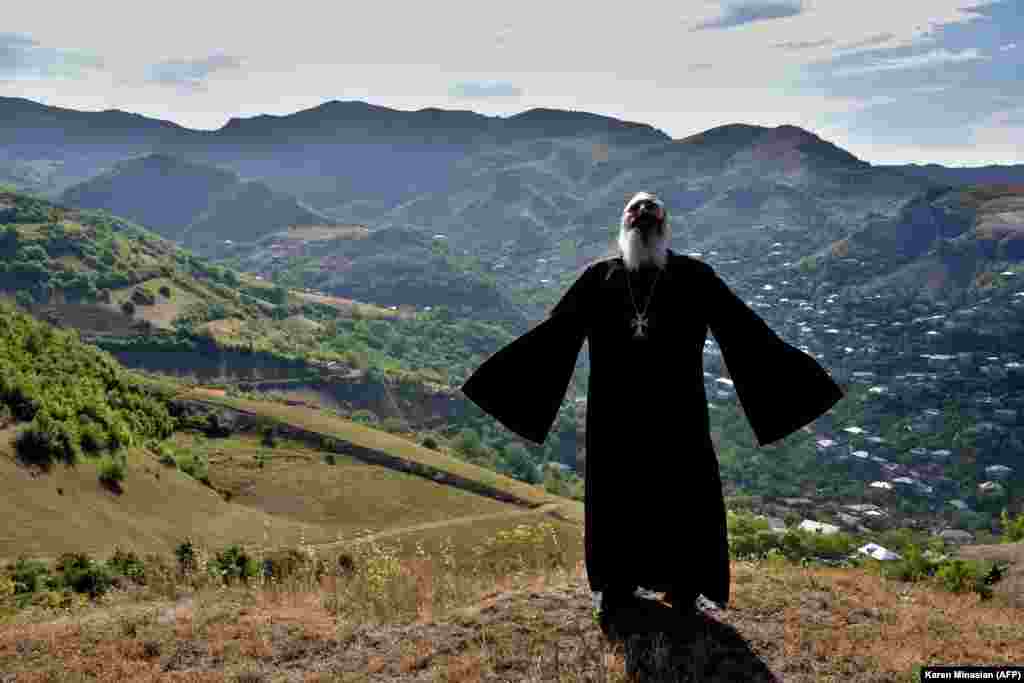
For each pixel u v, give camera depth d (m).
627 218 5.96
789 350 5.83
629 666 5.59
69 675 6.23
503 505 104.75
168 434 114.94
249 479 101.94
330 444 120.12
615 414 6.03
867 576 8.53
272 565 9.44
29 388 79.94
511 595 7.07
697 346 5.97
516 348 6.15
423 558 8.98
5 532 56.84
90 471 74.75
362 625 6.91
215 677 6.04
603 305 6.00
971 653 6.16
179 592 9.06
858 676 5.68
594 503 6.20
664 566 6.07
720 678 5.51
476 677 5.69
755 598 6.95
